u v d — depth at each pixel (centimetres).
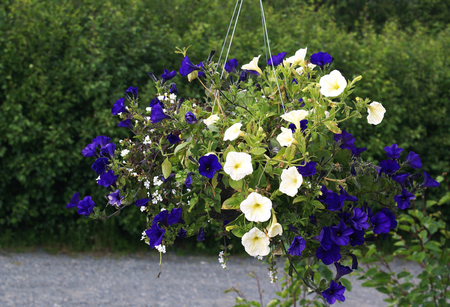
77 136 480
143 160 152
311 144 143
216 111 168
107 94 475
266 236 130
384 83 507
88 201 154
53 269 438
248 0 565
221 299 402
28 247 483
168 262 494
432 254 267
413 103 544
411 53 554
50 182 461
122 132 468
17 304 353
